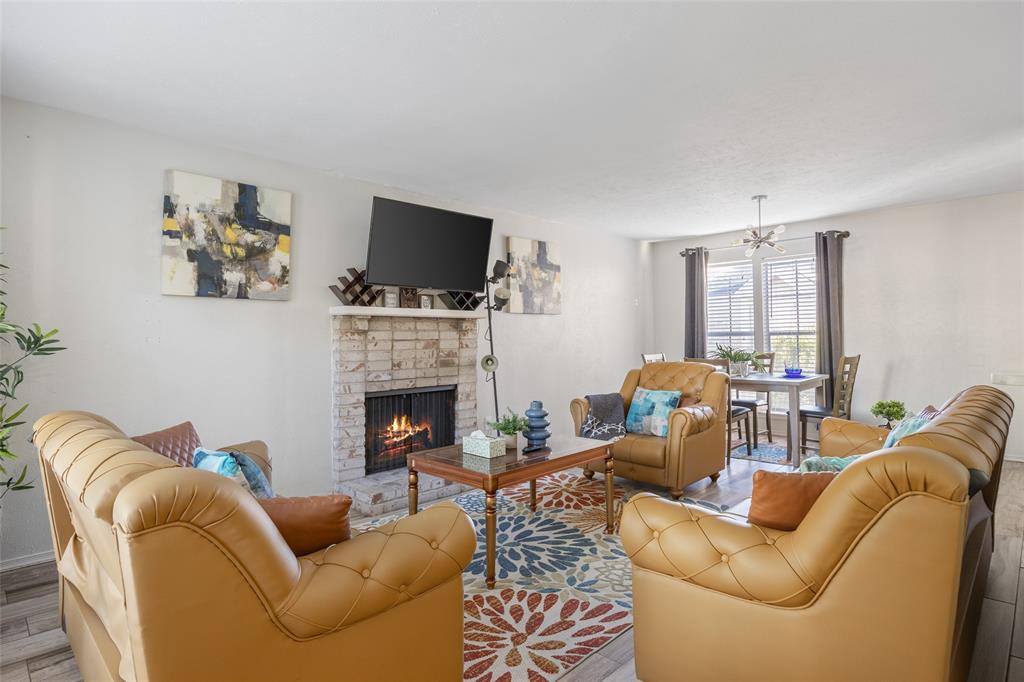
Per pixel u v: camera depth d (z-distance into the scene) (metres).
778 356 6.48
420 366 4.60
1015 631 2.19
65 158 3.09
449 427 4.91
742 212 5.73
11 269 2.92
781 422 6.50
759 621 1.54
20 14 2.16
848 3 2.15
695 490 4.22
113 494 1.17
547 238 6.07
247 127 3.36
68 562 1.99
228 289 3.64
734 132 3.50
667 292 7.46
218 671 1.20
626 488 4.30
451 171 4.27
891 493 1.32
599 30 2.33
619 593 2.56
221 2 2.10
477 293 5.26
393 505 3.89
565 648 2.10
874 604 1.36
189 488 1.14
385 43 2.42
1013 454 5.07
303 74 2.69
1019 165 4.23
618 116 3.23
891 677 1.34
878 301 5.73
